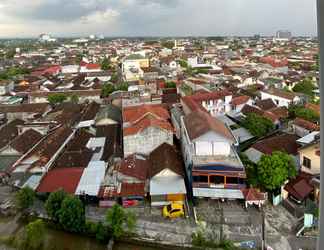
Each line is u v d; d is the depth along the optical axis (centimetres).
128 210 3095
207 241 2620
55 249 2697
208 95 5866
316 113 5303
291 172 3153
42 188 3281
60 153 4278
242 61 13475
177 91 7744
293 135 4322
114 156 4106
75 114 6194
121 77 11350
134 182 3391
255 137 4706
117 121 5406
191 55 15600
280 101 6397
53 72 12206
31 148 4331
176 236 2722
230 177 3083
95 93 8144
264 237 2647
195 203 3123
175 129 4678
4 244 2773
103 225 2808
